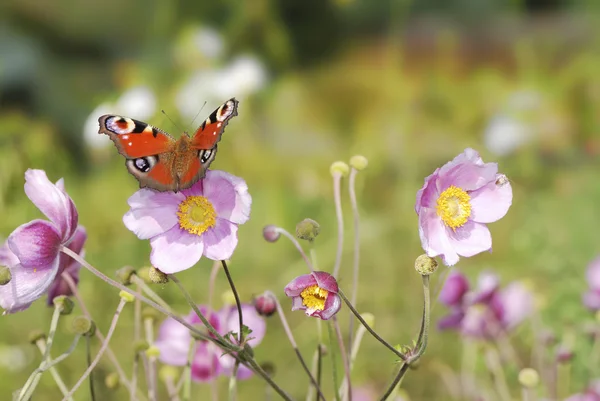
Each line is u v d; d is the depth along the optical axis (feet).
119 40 13.09
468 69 14.39
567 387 3.96
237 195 3.22
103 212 6.95
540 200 7.18
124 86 7.77
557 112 9.07
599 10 11.76
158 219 3.23
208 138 3.22
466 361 4.30
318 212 7.27
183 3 9.75
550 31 14.93
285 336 5.11
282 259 6.39
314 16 18.04
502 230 6.84
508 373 4.14
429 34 16.46
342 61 17.74
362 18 18.40
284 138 9.82
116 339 4.87
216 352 3.58
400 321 5.28
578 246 5.87
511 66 14.21
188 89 7.59
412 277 6.04
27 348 4.75
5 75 10.64
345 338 4.99
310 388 3.49
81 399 4.27
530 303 4.02
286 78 8.33
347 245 6.53
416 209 3.21
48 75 11.09
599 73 9.38
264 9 7.73
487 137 8.82
